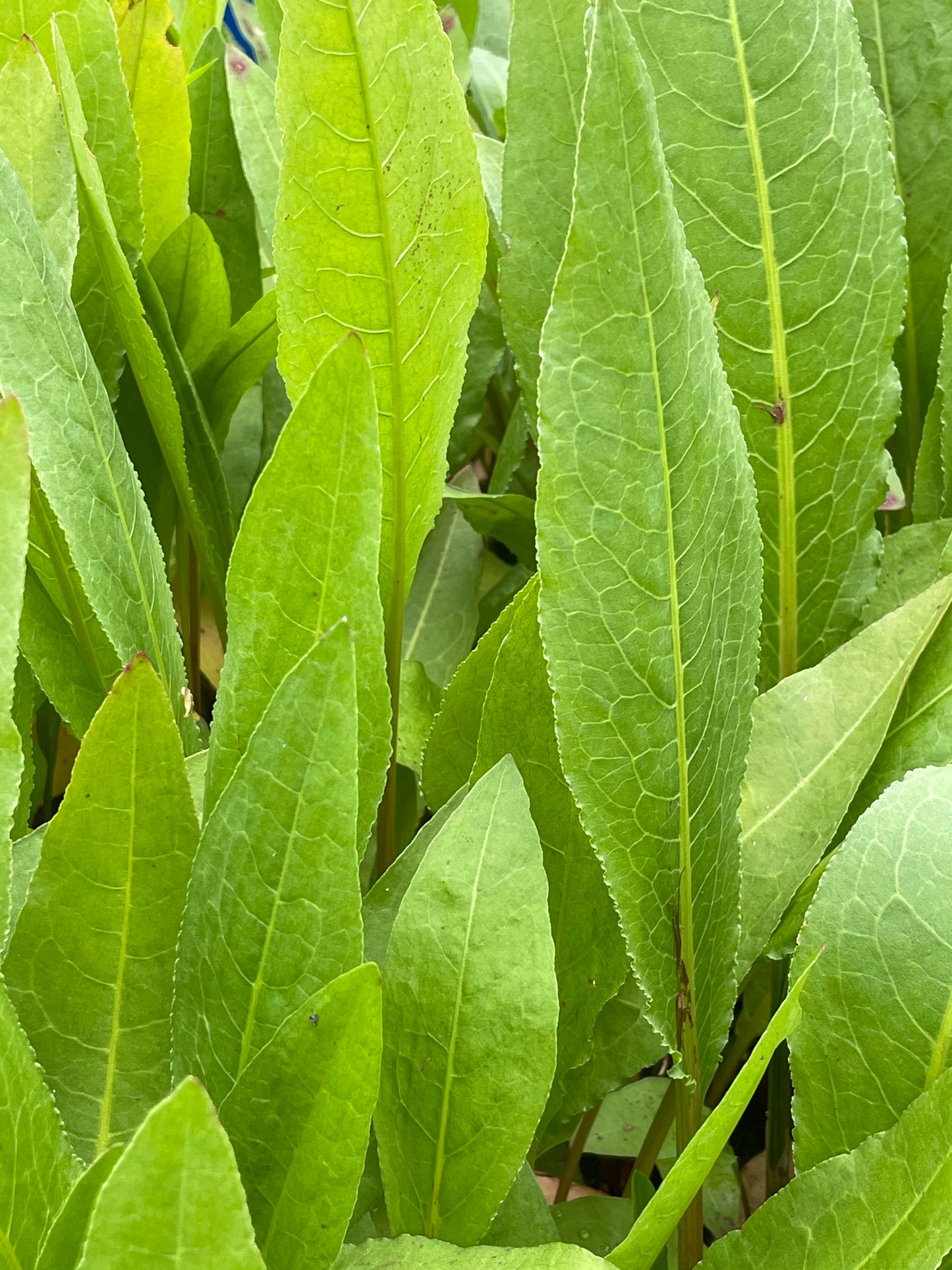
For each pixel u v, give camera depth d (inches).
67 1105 12.9
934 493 20.6
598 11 12.4
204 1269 9.4
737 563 14.4
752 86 17.5
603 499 13.0
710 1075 15.3
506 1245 13.9
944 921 13.3
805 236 17.9
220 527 20.8
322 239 14.6
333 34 13.6
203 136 22.7
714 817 14.4
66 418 14.7
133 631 15.1
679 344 13.2
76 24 18.1
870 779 16.5
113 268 17.3
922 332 22.5
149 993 13.1
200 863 12.3
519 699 14.4
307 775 11.4
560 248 19.0
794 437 18.7
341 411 11.9
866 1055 13.5
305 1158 11.3
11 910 13.5
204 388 21.5
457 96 14.5
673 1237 16.8
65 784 21.3
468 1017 12.7
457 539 24.5
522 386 19.5
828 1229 12.3
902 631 16.2
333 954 11.7
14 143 17.2
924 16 21.5
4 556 11.5
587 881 14.9
